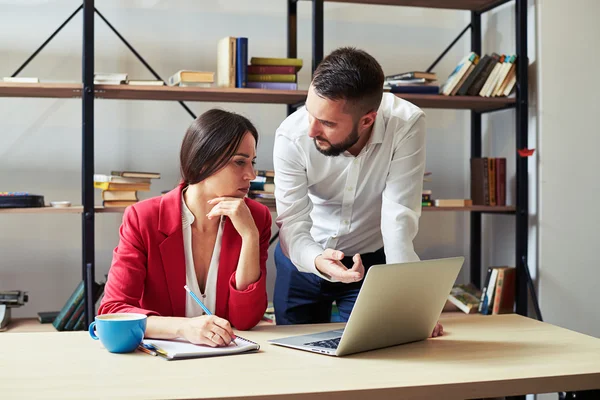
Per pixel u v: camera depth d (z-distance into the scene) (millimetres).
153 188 3166
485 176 3170
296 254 1822
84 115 2658
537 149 3094
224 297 1665
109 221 3117
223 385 1156
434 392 1187
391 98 1975
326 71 1618
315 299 2191
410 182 1904
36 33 3016
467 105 3227
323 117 1629
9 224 3016
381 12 3428
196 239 1673
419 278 1416
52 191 3053
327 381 1189
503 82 3076
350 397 1145
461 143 3549
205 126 1605
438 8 3359
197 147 1600
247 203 1798
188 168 1615
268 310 2939
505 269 3088
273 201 2939
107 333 1362
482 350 1447
